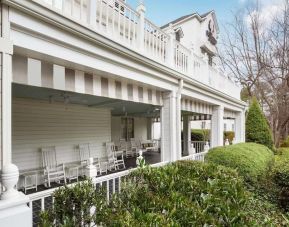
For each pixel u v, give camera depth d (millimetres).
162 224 1923
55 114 7730
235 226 2197
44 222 2268
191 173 3641
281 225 4332
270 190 6191
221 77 11102
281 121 16453
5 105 2875
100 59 4438
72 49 3885
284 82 15883
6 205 1484
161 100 7000
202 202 2619
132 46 5121
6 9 2924
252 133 14031
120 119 14453
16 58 3402
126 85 5621
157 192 2826
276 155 12445
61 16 3484
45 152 7309
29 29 3189
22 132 6758
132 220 1967
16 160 6562
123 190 3021
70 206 2455
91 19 4145
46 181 6973
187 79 7289
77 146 8453
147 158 13102
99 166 8578
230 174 3879
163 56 6535
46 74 3803
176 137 7004
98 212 2338
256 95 17750
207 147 9375
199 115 14641
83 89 4469
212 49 21391
